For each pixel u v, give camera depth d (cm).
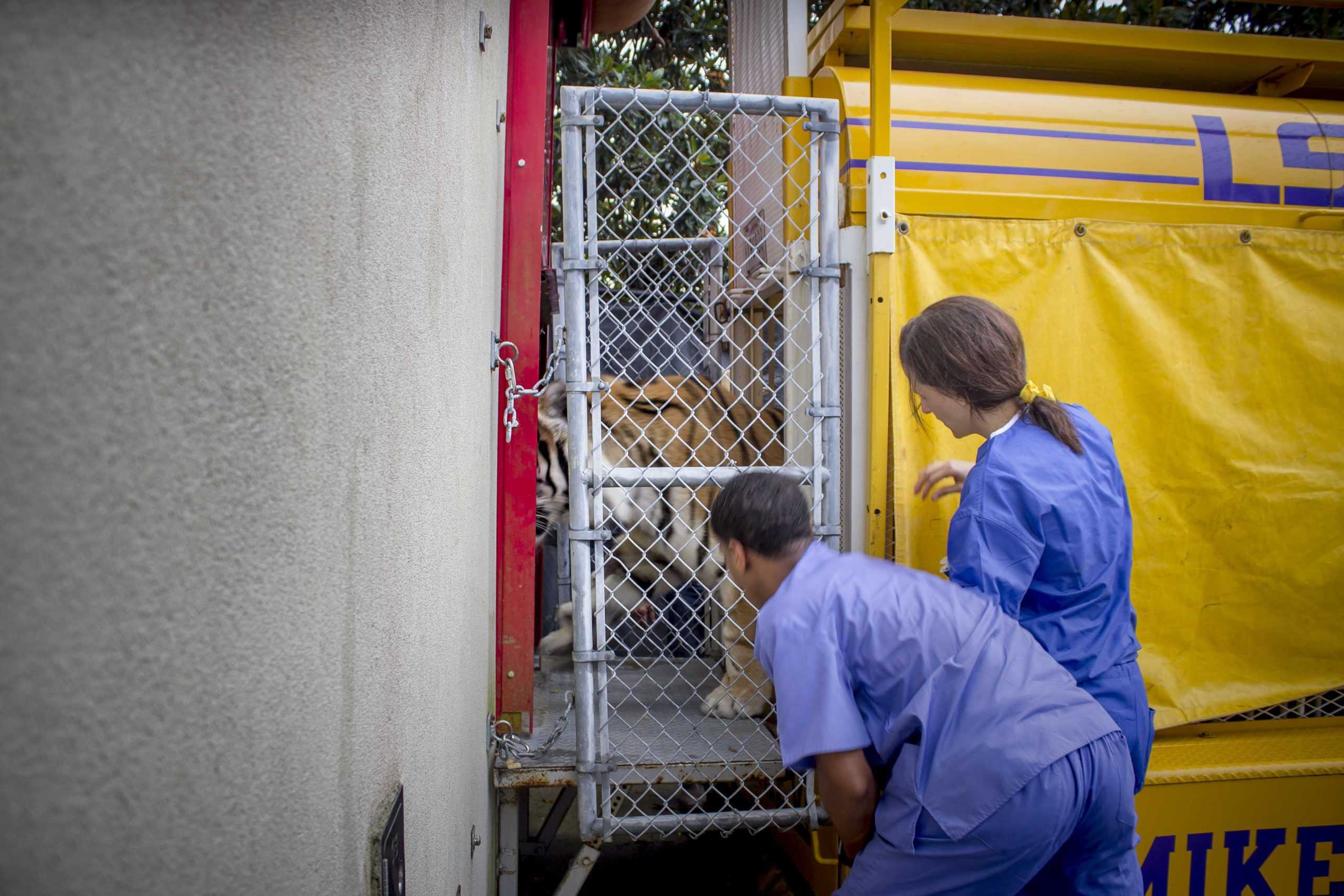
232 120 64
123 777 56
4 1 51
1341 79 328
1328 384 258
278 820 68
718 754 239
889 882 156
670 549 308
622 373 334
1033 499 170
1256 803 259
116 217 56
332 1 76
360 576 84
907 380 235
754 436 311
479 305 183
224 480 63
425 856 116
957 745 152
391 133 94
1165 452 252
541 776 234
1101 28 298
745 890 329
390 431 94
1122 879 167
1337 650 258
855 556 172
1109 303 249
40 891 53
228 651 63
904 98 270
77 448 54
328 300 75
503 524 251
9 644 51
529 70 255
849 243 238
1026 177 267
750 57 344
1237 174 279
